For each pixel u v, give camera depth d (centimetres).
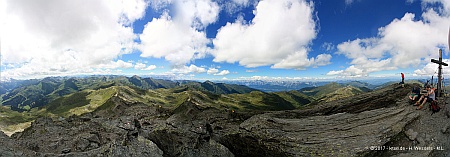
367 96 3741
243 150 3162
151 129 3794
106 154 2938
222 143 3434
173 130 3688
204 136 3575
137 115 4612
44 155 2631
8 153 2444
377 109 3138
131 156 3092
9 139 2706
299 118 3509
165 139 3612
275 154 2745
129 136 3491
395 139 2383
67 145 3033
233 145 3291
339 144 2508
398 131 2430
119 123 3928
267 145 2847
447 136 2197
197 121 3947
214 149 3397
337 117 3150
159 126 3894
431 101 2723
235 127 3522
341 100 3903
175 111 4516
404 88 3634
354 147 2394
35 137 3266
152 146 3400
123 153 3073
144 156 3189
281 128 3108
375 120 2783
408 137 2345
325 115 3512
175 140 3584
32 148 2848
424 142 2216
